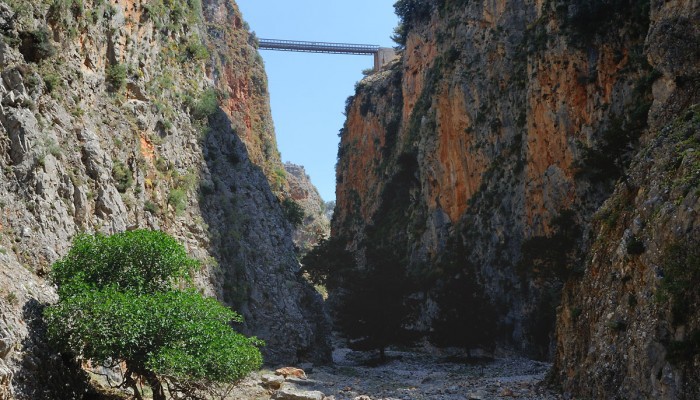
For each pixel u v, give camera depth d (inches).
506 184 3083.2
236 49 5064.0
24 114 1198.9
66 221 1246.9
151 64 2007.9
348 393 1681.8
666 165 1304.1
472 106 3496.6
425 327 3154.5
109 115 1636.3
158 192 1817.2
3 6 1273.4
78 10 1561.3
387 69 5536.4
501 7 3474.4
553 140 2704.2
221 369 1037.2
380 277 2832.2
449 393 1691.7
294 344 2223.2
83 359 1057.5
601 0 2598.4
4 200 1110.4
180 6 2428.6
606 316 1341.0
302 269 2790.4
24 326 973.2
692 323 1040.2
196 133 2285.9
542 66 2800.2
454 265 3112.7
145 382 1179.9
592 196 2421.3
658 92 1566.2
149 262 1124.5
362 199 5044.3
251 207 2468.0
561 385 1550.2
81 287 1030.4
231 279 2102.6
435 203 3629.4
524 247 2370.8
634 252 1264.8
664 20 1530.5
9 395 874.1
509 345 2770.7
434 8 4256.9
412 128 4136.3
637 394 1146.0
